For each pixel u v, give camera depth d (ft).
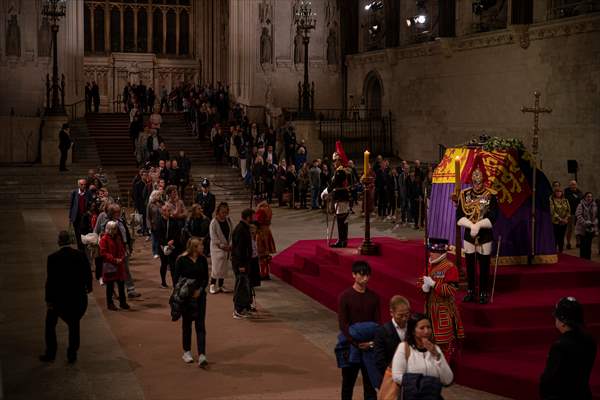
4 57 116.16
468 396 28.60
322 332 37.35
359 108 123.95
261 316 40.45
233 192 96.02
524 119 86.58
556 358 21.11
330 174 93.56
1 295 44.83
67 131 101.60
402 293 38.29
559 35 80.53
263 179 93.15
